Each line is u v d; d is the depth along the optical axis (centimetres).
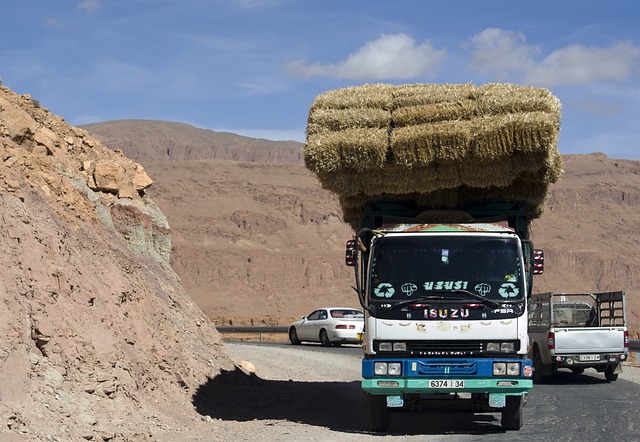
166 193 17388
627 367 2555
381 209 1287
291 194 18062
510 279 1159
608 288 16975
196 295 14550
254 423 1248
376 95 1289
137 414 1103
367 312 1168
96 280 1284
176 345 1446
